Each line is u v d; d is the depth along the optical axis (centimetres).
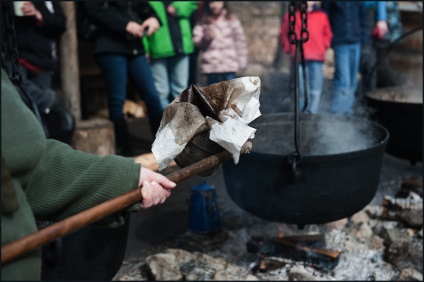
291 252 315
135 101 551
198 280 291
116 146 452
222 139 151
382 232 334
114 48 396
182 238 335
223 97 158
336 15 494
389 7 561
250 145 162
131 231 340
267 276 298
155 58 436
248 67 628
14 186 125
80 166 140
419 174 448
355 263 311
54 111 411
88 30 397
